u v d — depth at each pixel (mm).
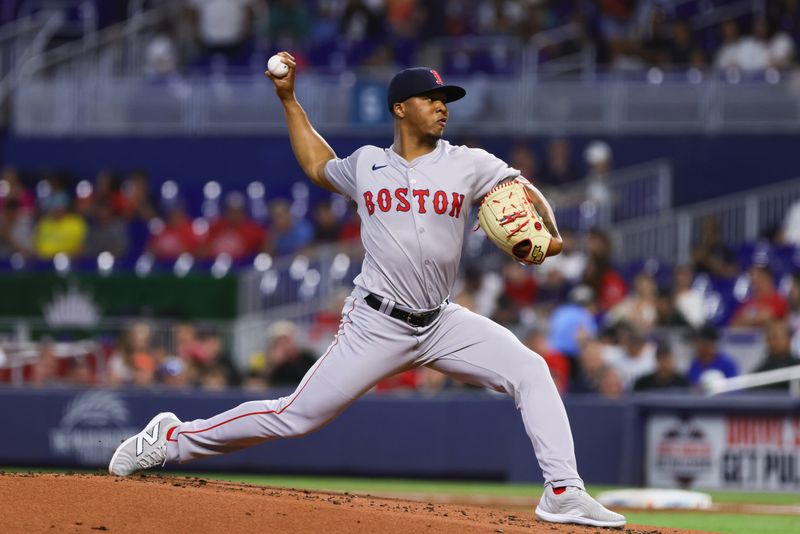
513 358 21672
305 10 77562
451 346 21859
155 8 80625
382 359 21531
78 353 49844
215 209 70062
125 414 45312
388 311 21328
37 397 46156
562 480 21312
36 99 74312
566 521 21312
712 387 43250
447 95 21312
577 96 69750
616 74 69438
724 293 55562
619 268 58594
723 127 68812
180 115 73250
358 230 62812
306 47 75812
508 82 70000
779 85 68312
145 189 67938
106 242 65750
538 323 49750
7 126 75625
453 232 21344
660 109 69250
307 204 69688
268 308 57219
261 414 22000
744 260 58344
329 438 44219
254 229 64250
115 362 48875
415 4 76625
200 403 44719
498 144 69625
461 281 57688
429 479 43531
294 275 57531
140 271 59219
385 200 21219
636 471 41656
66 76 75812
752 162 68188
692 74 69062
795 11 72688
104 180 67750
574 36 72438
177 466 46156
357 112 70500
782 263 57625
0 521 17984
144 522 18219
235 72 74938
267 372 48625
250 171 72250
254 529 18172
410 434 43656
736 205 62344
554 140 67438
